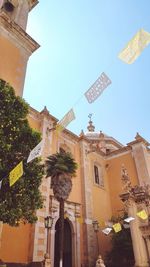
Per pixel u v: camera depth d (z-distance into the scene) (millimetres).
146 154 27875
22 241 16031
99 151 30234
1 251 14523
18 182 11320
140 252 15523
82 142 27234
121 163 29172
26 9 25047
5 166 11266
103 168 29719
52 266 16781
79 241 20719
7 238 15188
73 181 23625
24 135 12867
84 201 23172
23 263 15312
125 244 20188
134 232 16344
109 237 23641
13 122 12758
